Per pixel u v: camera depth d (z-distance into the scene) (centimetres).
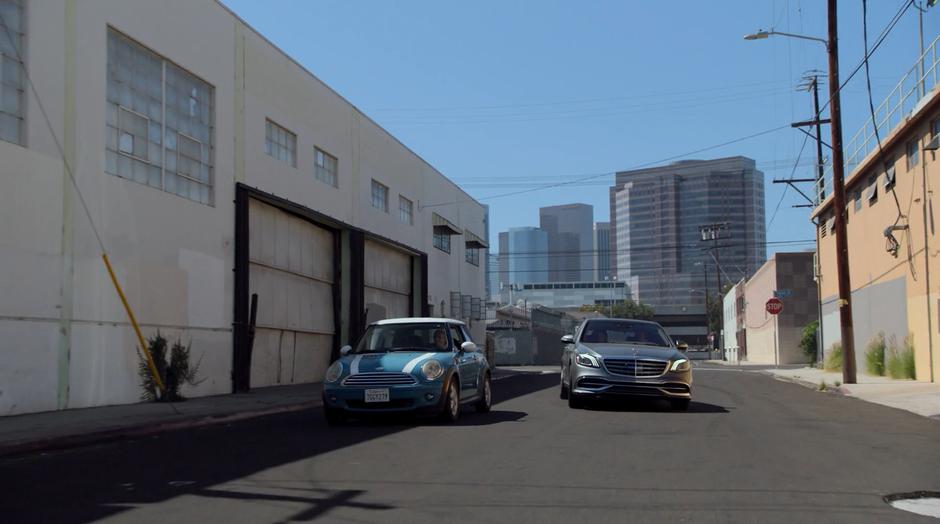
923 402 1673
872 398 1858
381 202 3444
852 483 790
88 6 1628
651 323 1653
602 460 914
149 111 1844
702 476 820
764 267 5869
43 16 1509
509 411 1530
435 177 4191
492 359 4881
